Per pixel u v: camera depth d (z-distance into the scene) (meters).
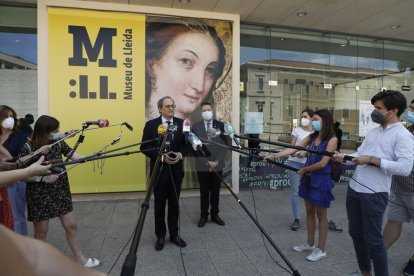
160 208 3.71
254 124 7.10
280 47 7.32
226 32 6.36
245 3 5.91
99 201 5.79
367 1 5.90
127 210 5.27
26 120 5.66
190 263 3.39
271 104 7.23
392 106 2.51
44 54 5.56
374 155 2.59
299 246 3.73
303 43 7.52
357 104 8.10
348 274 3.16
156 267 3.29
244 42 7.06
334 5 6.05
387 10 6.32
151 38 5.97
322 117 3.43
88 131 5.70
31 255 0.56
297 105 7.47
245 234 4.24
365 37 8.06
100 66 5.77
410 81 8.64
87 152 5.70
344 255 3.61
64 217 3.16
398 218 3.17
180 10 6.07
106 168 5.79
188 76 6.16
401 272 3.22
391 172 2.40
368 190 2.58
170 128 2.87
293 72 7.45
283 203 5.83
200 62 6.22
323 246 3.50
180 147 3.46
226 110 6.39
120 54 5.84
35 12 5.98
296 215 4.46
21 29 5.99
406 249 3.78
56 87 5.60
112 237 4.11
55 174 2.85
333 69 7.82
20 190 3.49
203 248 3.78
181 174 3.64
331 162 3.38
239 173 6.69
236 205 5.65
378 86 8.32
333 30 7.53
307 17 6.65
